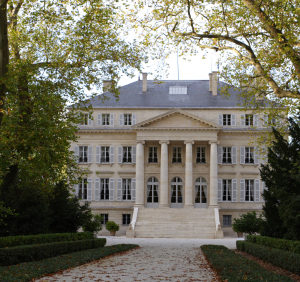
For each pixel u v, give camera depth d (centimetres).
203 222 5109
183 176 5791
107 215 5753
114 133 5866
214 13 2484
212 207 5503
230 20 2480
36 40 2589
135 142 5853
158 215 5281
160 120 5641
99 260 2094
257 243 2614
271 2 2153
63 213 3056
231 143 5812
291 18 2105
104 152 5884
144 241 4053
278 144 2505
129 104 5947
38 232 2661
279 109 3039
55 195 3066
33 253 1920
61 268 1659
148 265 1898
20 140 2130
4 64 2106
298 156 2334
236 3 2459
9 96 2195
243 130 5753
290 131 2473
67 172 2712
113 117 5894
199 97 6081
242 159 5772
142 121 5638
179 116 5634
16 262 1795
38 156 2225
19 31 2580
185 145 5834
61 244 2255
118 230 5472
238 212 5688
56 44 2591
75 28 2489
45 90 2277
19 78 2214
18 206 2609
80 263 1867
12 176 2322
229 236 5322
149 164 5791
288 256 1780
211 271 1680
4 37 2098
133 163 5831
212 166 5588
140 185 5591
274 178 2406
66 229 3089
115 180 5819
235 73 2886
